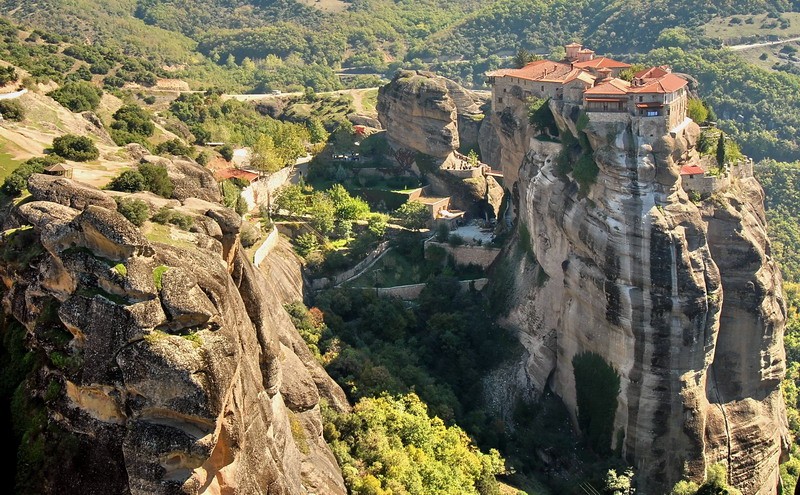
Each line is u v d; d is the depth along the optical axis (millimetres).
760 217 118062
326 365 99625
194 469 47344
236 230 63219
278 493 55406
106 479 48062
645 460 105500
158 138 124188
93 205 52844
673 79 111562
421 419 93688
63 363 50188
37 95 104188
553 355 118875
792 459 117875
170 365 46656
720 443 107188
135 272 48781
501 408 115500
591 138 108812
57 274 51969
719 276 105188
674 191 105062
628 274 104500
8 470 51125
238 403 51531
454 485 87000
